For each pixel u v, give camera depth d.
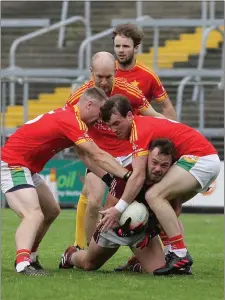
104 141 21.19
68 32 61.12
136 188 17.33
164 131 17.95
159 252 18.38
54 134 18.11
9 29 62.03
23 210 17.73
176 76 49.84
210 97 48.94
